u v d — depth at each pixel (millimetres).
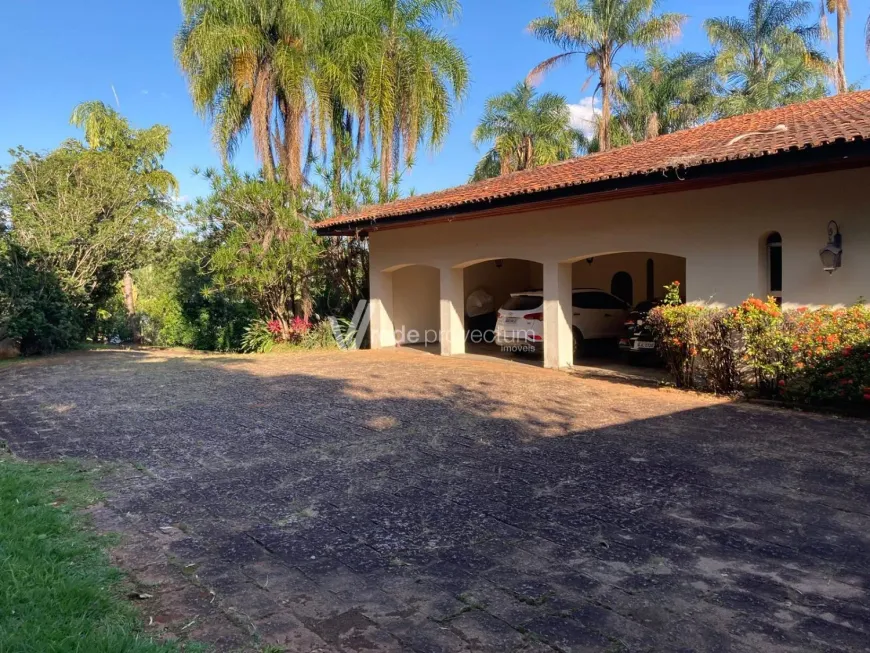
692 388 9656
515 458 6098
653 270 17797
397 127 19797
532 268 20141
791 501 4809
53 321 17625
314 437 7035
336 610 3303
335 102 19141
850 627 3072
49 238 17250
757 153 7855
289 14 17062
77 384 11258
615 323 15148
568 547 4047
